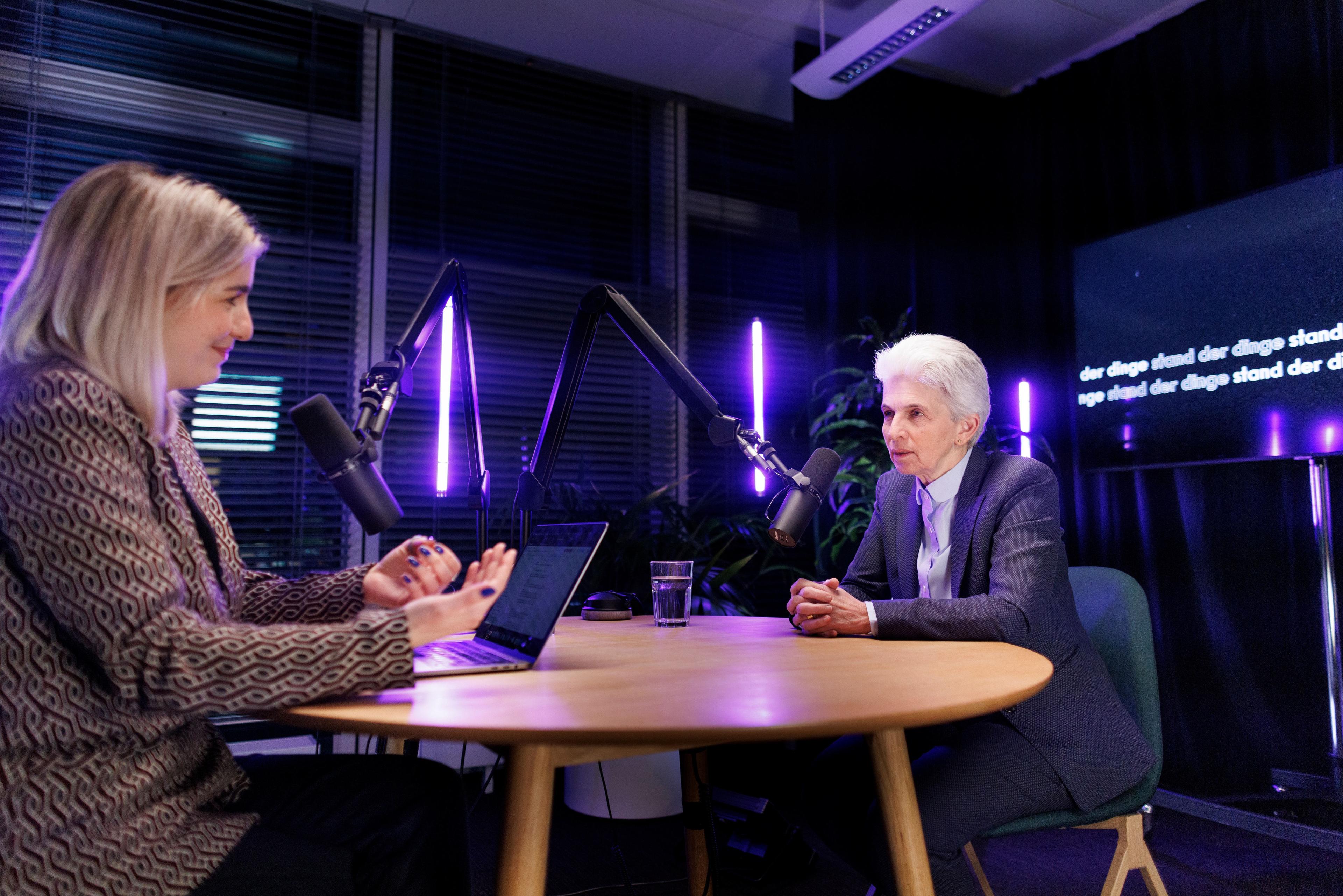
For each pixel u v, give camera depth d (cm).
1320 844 239
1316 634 274
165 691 79
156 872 82
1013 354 377
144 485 90
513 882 81
